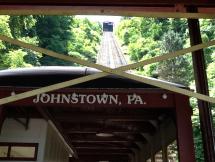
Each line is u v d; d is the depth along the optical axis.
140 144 10.20
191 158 4.99
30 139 7.30
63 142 10.45
